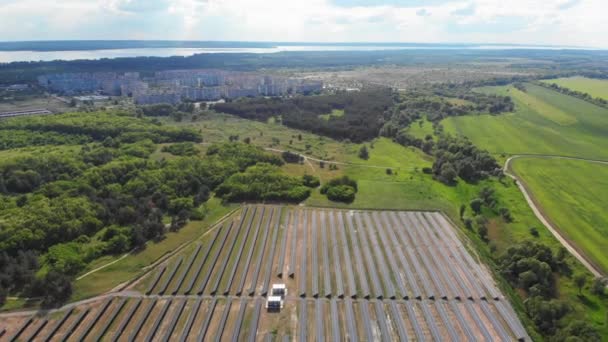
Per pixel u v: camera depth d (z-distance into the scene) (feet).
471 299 290.35
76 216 358.23
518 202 463.83
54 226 336.29
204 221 392.88
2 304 268.00
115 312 264.11
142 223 366.84
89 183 431.02
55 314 261.65
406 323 264.52
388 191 479.41
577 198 475.72
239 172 500.33
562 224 409.69
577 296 297.53
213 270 314.76
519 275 310.24
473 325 264.31
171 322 258.37
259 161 548.72
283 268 319.47
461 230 391.24
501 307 281.74
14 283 286.25
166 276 303.27
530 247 332.39
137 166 487.61
